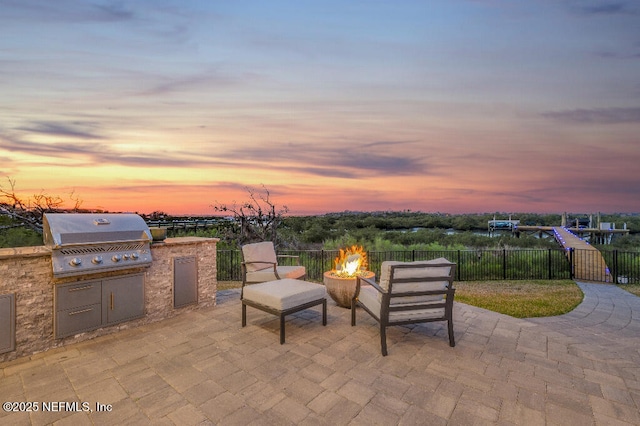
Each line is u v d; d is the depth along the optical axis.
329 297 6.34
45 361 3.53
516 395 2.87
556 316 5.89
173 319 4.94
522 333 4.43
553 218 31.80
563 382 3.11
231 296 6.37
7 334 3.52
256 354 3.72
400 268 3.73
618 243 20.30
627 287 8.89
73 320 3.98
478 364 3.48
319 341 4.11
